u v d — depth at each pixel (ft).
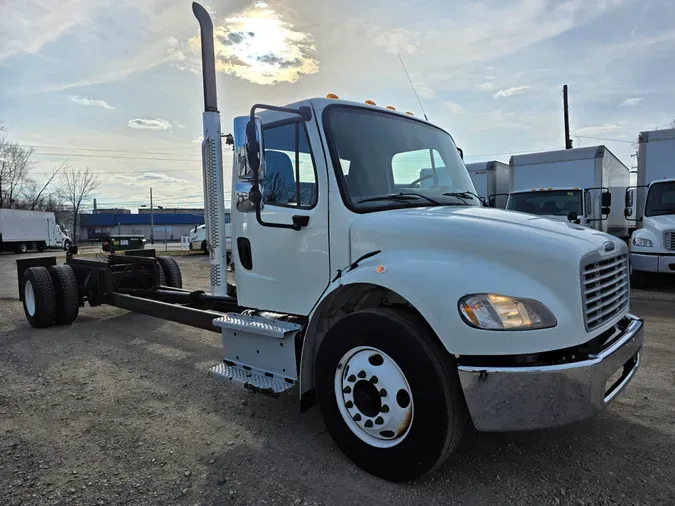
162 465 9.91
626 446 10.22
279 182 11.36
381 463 9.02
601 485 8.79
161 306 18.45
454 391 8.29
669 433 10.79
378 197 10.72
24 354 18.37
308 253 10.75
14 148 171.42
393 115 11.97
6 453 10.55
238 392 14.06
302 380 10.42
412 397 8.42
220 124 13.58
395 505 8.33
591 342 8.64
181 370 16.21
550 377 7.75
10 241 108.17
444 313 8.13
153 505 8.54
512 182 45.09
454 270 8.34
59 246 128.47
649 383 13.89
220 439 11.05
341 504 8.41
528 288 8.00
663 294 30.01
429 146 12.62
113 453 10.49
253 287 12.16
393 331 8.59
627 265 10.68
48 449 10.71
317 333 10.78
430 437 8.27
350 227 9.98
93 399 13.66
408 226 9.24
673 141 35.42
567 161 41.98
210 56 13.24
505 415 7.87
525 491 8.64
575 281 8.01
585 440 10.52
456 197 12.35
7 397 13.87
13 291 37.29
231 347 12.26
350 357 9.50
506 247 8.26
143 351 18.62
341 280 9.67
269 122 11.44
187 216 257.14
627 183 55.93
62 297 22.74
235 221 12.62
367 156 10.95
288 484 9.09
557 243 8.25
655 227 31.68
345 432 9.60
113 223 246.27
